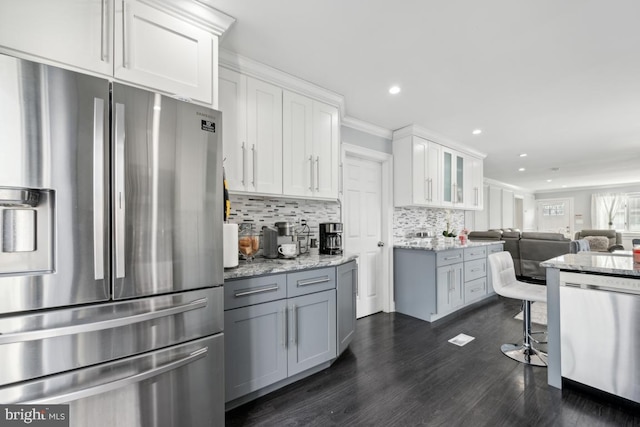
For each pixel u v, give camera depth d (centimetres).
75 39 120
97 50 125
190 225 129
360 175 345
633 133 376
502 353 239
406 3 153
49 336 93
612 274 168
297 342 191
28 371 92
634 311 159
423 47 193
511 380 197
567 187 947
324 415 163
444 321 322
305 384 194
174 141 124
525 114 312
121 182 109
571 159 531
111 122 108
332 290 213
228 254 172
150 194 116
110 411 106
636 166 596
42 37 113
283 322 184
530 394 180
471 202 454
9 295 90
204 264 133
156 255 118
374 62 211
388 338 274
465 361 225
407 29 175
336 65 215
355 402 175
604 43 187
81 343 100
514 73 226
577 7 155
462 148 433
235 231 177
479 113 310
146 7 138
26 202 95
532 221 1025
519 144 429
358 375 205
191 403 128
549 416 159
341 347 222
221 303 140
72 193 100
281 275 183
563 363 183
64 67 117
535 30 175
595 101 279
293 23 168
